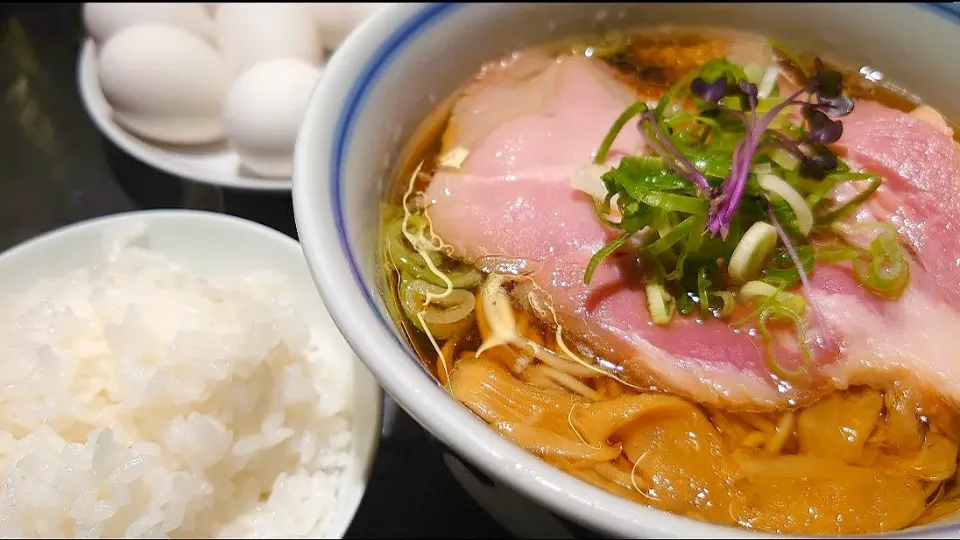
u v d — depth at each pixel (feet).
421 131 0.91
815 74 0.91
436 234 0.83
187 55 1.14
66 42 1.39
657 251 0.76
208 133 1.17
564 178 0.83
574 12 0.98
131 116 1.14
